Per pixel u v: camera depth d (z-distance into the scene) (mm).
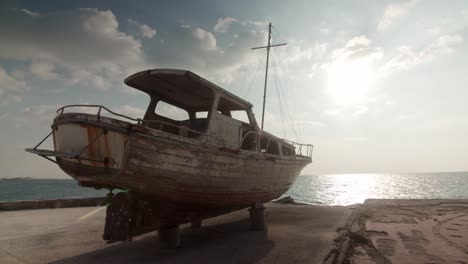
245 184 8180
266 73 16953
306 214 11758
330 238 7352
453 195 79188
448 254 5711
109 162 5336
